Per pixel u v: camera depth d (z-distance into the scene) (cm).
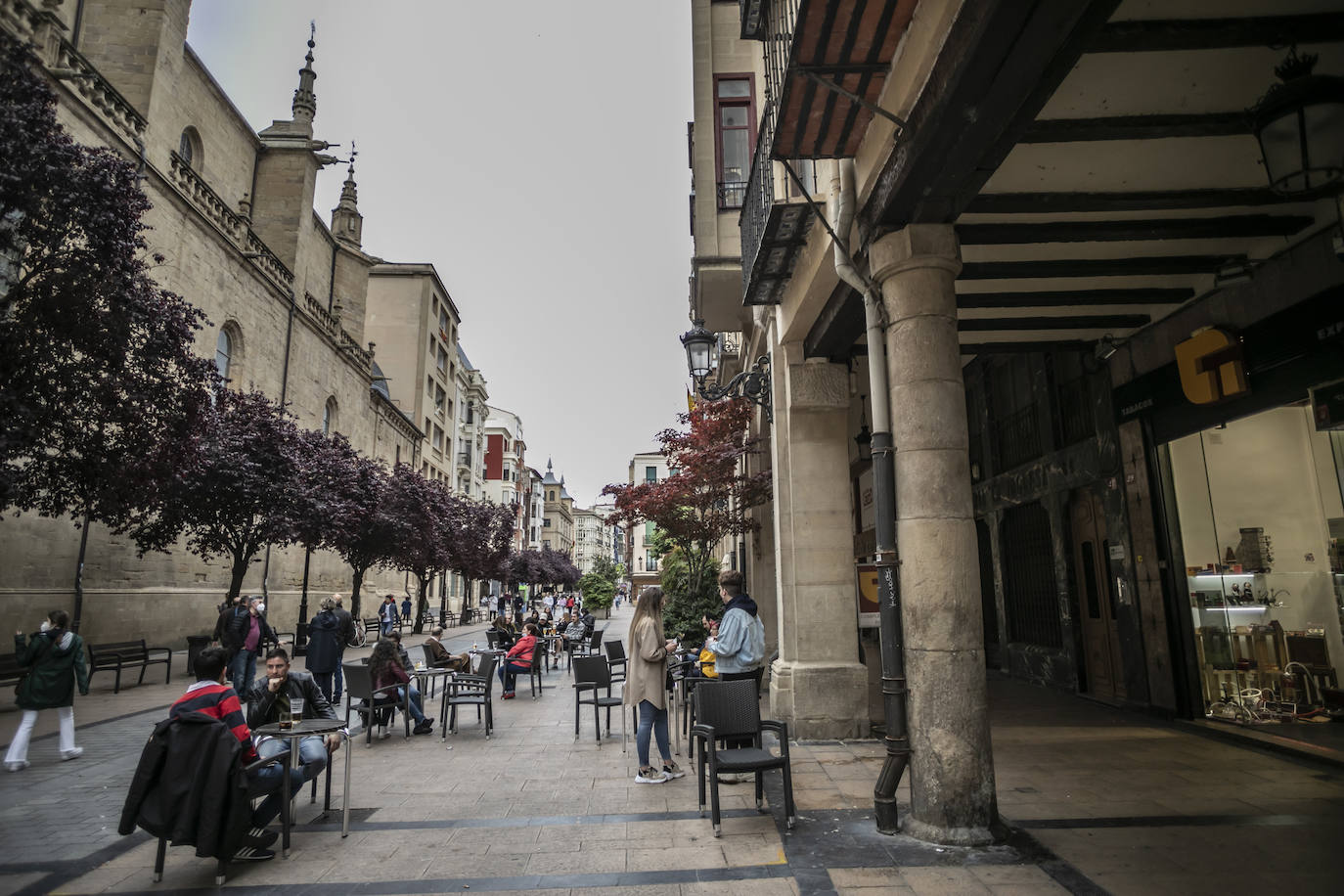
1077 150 506
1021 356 1231
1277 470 726
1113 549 938
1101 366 948
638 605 682
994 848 456
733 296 1085
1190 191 561
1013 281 743
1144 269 686
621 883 417
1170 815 512
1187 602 831
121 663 1259
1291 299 641
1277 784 582
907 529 502
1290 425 701
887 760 504
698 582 1441
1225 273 682
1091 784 595
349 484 1869
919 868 428
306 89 3022
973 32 346
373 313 4853
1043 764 666
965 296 768
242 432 1516
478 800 597
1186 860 429
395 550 2550
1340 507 673
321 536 1798
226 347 2256
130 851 487
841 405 875
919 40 407
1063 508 1088
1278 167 385
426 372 4934
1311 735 701
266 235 2856
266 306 2470
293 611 2700
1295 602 727
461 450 6319
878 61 449
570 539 13762
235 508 1485
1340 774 606
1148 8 379
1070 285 758
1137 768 645
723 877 422
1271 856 431
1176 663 838
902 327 517
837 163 600
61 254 837
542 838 498
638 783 646
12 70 770
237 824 432
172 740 434
